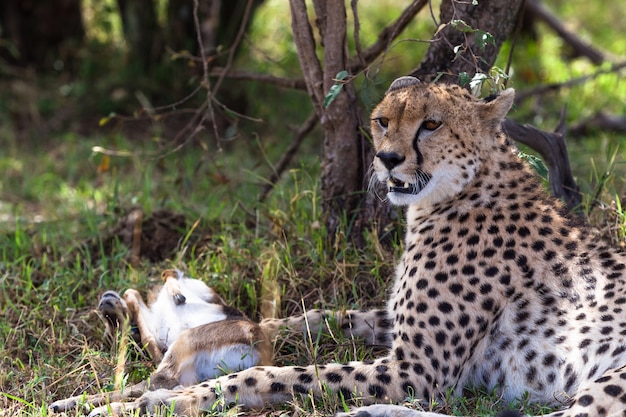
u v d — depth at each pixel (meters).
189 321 9.15
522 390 8.12
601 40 23.23
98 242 11.81
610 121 17.22
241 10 17.62
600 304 8.02
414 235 8.71
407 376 7.97
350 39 20.53
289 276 10.35
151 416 7.70
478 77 8.65
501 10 10.55
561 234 8.48
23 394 8.43
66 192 14.89
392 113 8.37
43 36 20.23
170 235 11.85
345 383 7.93
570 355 7.93
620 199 11.20
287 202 11.83
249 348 8.57
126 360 8.96
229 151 16.64
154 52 19.27
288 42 20.78
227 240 10.99
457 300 8.16
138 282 10.58
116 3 20.06
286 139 17.03
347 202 10.94
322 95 10.78
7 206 14.38
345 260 10.41
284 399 8.02
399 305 8.46
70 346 9.38
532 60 20.30
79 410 7.93
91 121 18.47
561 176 11.13
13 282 10.82
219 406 7.90
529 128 10.97
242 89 18.14
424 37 20.67
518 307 8.19
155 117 12.61
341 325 9.45
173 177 14.41
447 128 8.32
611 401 7.10
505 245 8.31
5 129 17.84
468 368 8.28
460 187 8.48
